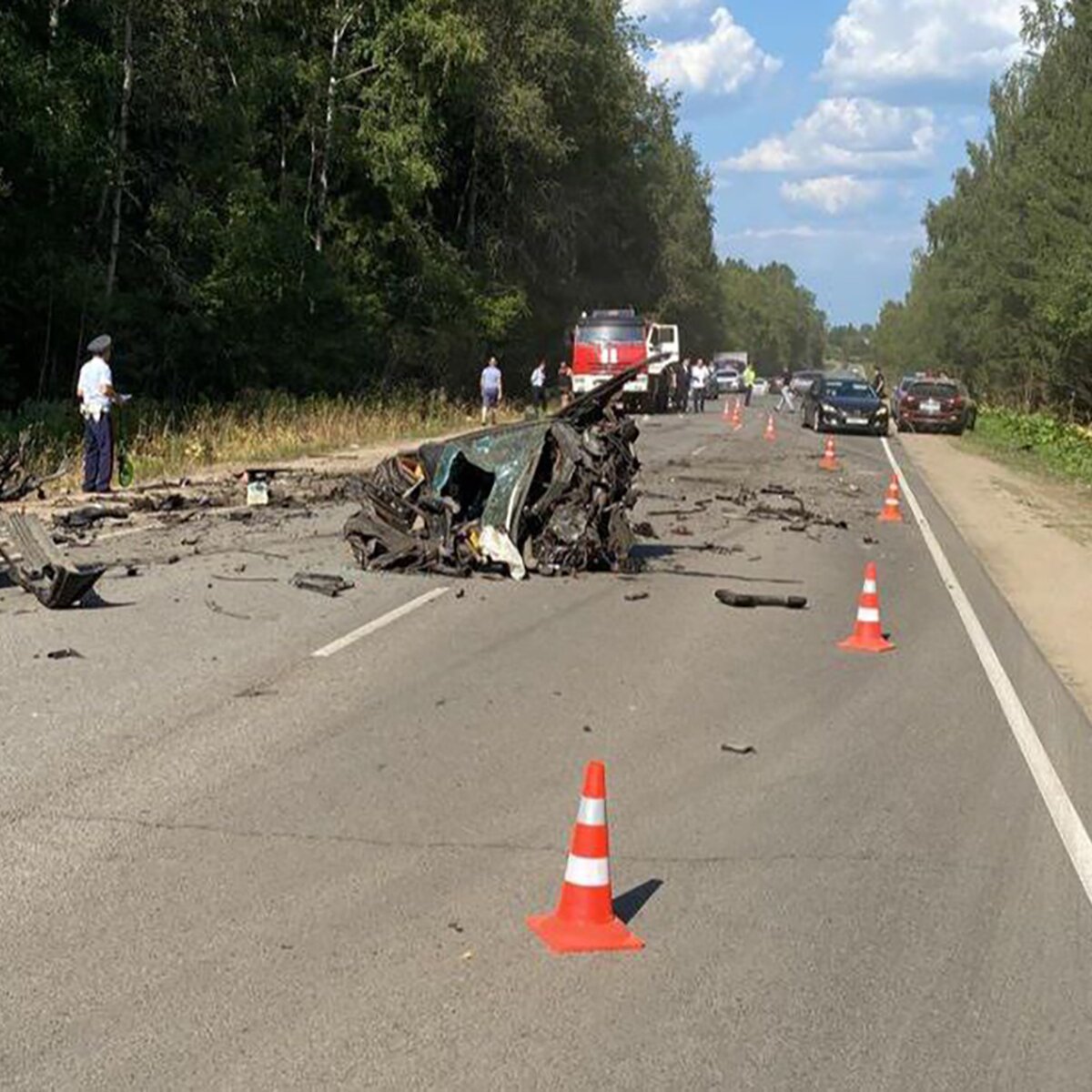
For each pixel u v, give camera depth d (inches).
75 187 1179.9
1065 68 2117.4
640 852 246.4
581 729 329.4
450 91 1701.5
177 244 1386.6
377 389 1641.2
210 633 422.0
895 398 2009.1
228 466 1007.6
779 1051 173.2
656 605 504.4
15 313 1226.0
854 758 311.3
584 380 1934.1
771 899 225.0
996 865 243.1
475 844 245.1
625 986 190.9
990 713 356.2
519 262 2164.1
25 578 474.3
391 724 325.7
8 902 213.3
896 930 213.3
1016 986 194.1
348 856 237.5
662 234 3058.6
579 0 2073.1
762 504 862.5
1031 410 2343.8
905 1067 170.2
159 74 1256.2
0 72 1040.8
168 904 214.4
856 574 599.5
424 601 494.0
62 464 836.6
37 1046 169.0
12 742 299.1
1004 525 816.3
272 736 311.6
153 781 275.9
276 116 1608.0
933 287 3816.4
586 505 568.4
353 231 1692.9
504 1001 184.5
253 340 1451.8
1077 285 1604.3
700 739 323.9
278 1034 173.5
